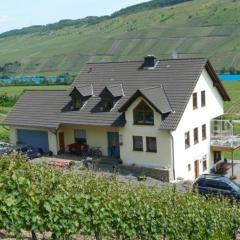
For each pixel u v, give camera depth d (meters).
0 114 90.06
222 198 32.84
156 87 49.34
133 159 49.28
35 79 178.12
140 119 48.56
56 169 21.69
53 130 53.16
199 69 50.56
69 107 54.16
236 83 147.12
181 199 25.02
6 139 63.28
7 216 15.74
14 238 17.28
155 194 24.16
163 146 47.41
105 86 51.12
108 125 49.75
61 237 17.44
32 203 16.36
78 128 52.94
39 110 55.84
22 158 20.23
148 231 22.16
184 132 48.59
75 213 17.91
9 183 16.19
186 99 48.31
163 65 52.91
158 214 22.53
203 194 37.22
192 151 50.28
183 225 24.25
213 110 54.66
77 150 52.72
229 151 52.97
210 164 54.03
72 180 19.69
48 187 17.67
